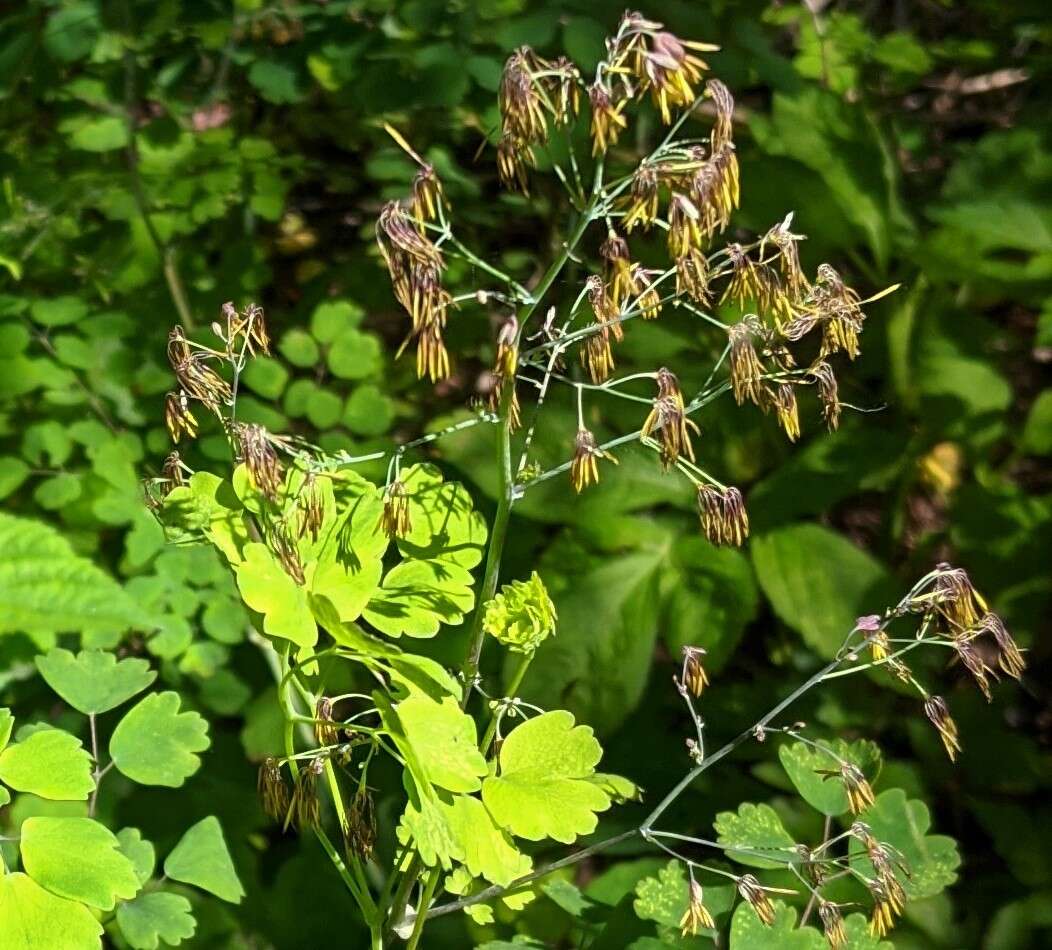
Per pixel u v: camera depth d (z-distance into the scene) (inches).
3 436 22.0
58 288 24.3
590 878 21.3
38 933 13.2
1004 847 20.6
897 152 29.9
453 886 15.1
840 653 14.7
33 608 16.1
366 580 14.2
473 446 22.3
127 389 22.4
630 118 25.3
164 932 15.5
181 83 26.5
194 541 14.3
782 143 25.7
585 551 22.1
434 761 13.1
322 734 14.6
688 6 23.0
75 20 24.4
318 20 25.0
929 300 25.4
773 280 13.2
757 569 22.5
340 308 22.6
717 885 16.6
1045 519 23.4
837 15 31.2
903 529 26.4
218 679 21.1
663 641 26.0
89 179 24.6
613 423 22.8
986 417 24.5
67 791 13.9
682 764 21.8
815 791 17.2
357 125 28.3
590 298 13.1
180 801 20.5
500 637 14.1
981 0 31.7
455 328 25.8
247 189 25.5
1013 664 14.2
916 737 22.0
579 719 21.2
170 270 24.2
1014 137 25.0
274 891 19.3
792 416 13.7
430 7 23.0
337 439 22.1
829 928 14.4
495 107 24.3
